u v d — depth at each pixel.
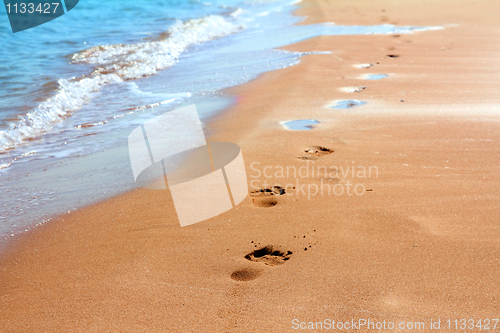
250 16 11.23
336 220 2.25
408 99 4.16
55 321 1.68
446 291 1.73
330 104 4.13
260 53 6.77
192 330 1.59
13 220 2.40
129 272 1.93
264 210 2.37
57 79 5.30
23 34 7.99
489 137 3.20
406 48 6.51
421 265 1.88
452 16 9.46
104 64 6.20
